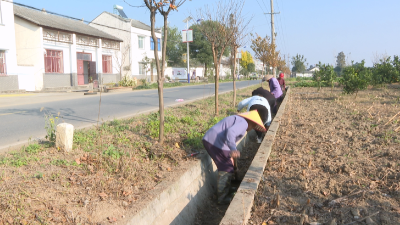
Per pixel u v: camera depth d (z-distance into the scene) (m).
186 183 4.48
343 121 8.01
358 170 4.36
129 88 24.91
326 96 15.51
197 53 53.12
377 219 3.04
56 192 3.61
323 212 3.30
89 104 12.82
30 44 22.78
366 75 15.95
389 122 7.39
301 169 4.59
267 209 3.43
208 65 53.88
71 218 3.14
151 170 4.53
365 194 3.56
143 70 36.03
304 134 6.80
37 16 24.72
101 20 34.06
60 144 5.04
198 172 4.95
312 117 8.91
